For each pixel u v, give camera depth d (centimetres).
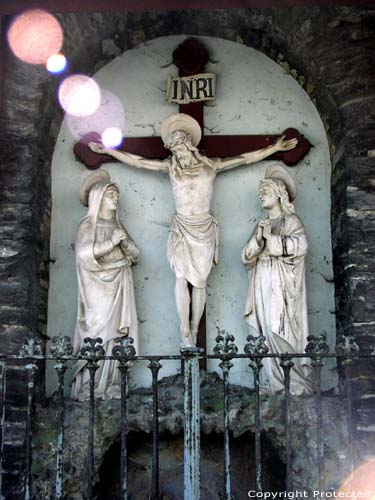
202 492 380
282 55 444
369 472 355
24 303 382
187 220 406
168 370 409
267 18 432
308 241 410
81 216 429
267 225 402
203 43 457
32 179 398
